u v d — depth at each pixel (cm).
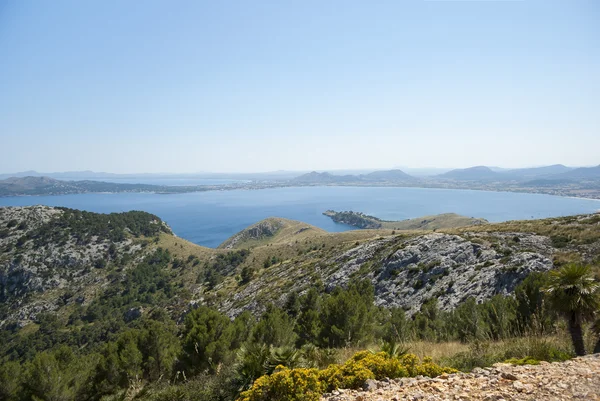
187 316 1827
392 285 5144
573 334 862
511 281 3556
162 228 19838
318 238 14975
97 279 13938
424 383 670
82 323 11081
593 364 620
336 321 1841
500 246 4575
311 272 7100
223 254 15612
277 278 7975
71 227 16575
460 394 573
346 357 1232
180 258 15988
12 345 9938
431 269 4931
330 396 686
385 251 6309
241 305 7069
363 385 716
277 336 1692
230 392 945
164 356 1933
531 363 733
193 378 1431
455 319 2038
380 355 830
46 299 12556
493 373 673
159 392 1211
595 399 459
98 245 15888
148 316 10175
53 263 14238
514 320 1295
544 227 4800
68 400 1745
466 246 5016
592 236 3841
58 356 2112
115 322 10325
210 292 10175
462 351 1045
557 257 3612
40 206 17862
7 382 1888
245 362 973
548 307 1004
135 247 16375
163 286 13800
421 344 1374
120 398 1344
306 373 709
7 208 17062
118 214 19462
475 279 4034
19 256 13900
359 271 6066
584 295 835
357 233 14325
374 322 2138
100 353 2045
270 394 702
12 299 12706
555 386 532
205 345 1608
